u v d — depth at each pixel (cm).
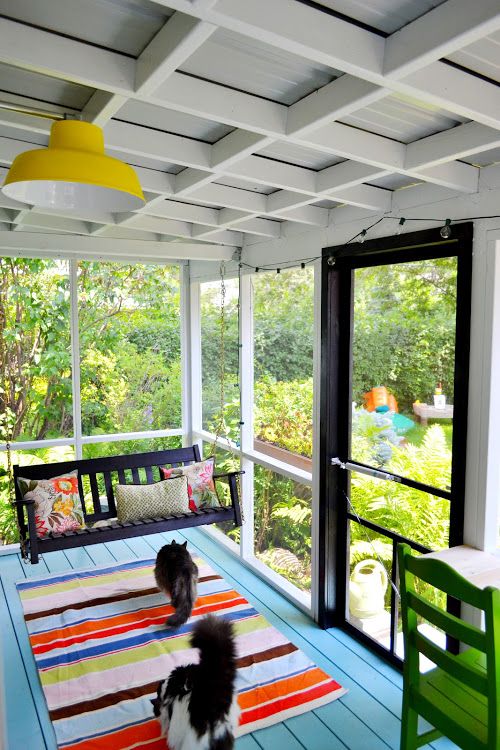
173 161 227
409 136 219
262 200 318
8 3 138
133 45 155
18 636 361
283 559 436
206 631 241
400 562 231
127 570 455
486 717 212
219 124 211
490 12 120
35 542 347
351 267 345
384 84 151
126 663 328
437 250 286
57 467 426
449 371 282
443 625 209
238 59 161
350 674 324
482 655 248
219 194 302
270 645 349
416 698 227
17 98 191
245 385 469
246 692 304
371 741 272
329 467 361
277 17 127
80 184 191
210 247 464
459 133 206
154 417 578
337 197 282
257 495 470
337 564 372
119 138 212
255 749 266
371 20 137
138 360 567
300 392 403
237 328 490
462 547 263
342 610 373
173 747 237
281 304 422
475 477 261
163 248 453
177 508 418
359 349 343
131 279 559
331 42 135
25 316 517
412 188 288
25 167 154
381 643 343
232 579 449
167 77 155
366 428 341
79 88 184
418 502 304
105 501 564
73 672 320
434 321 291
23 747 266
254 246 438
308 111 182
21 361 520
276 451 439
